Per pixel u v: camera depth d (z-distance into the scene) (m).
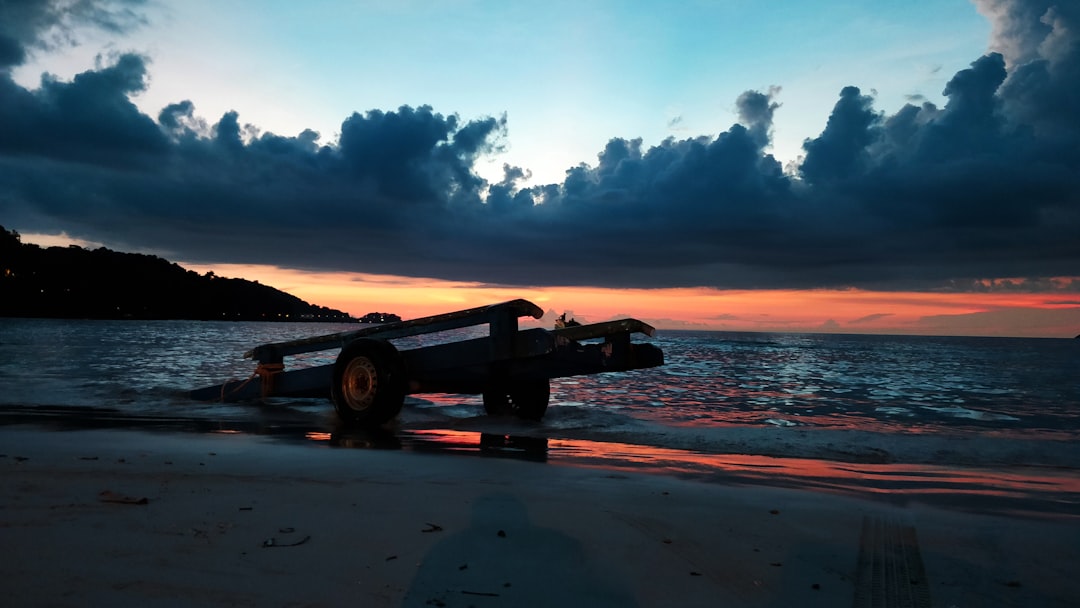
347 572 3.01
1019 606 2.93
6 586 2.70
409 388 10.02
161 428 8.52
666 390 17.70
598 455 7.13
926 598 2.99
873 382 23.41
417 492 4.71
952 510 4.78
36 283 175.25
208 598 2.65
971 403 16.61
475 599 2.75
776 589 3.03
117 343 37.41
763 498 4.91
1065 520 4.53
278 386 11.52
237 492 4.56
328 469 5.59
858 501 4.95
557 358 9.08
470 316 9.53
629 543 3.63
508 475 5.52
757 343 86.44
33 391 13.22
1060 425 12.24
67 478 4.87
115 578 2.84
